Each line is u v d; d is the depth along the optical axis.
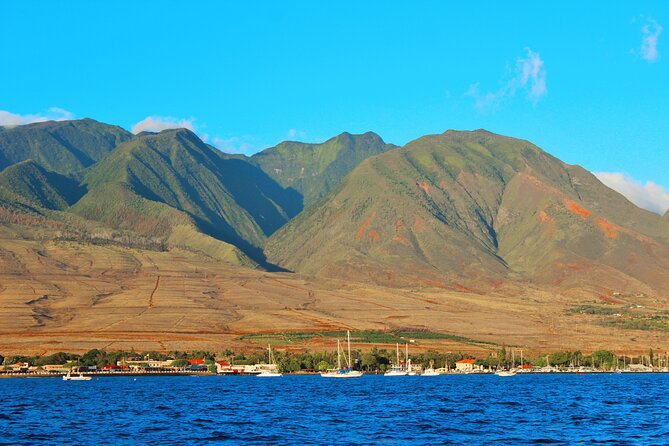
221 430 144.25
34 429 146.62
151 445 126.94
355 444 127.31
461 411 177.12
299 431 142.62
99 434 139.50
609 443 126.81
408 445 126.44
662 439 130.75
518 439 132.12
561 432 140.00
